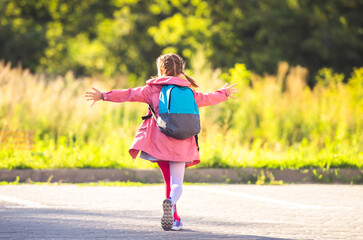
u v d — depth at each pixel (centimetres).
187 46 4406
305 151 1892
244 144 2042
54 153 1681
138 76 4700
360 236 813
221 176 1590
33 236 772
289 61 4500
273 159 1702
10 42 4847
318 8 4491
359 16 4594
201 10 4697
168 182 862
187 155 816
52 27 5150
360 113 2164
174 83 816
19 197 1191
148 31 4653
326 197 1277
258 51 4575
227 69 4275
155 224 891
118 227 857
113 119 2131
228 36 4616
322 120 2136
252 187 1448
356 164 1644
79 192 1294
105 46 4697
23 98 2069
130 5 4784
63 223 883
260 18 4478
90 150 1731
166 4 4731
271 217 992
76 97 2267
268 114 2238
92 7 5112
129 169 1571
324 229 870
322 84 2562
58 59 5056
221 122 2103
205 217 982
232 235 804
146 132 816
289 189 1414
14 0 5109
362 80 2498
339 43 4469
